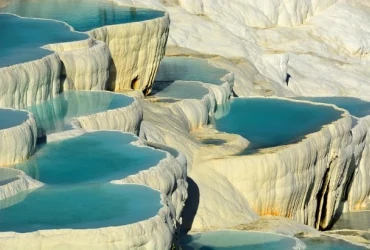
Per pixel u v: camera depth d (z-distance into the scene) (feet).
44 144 153.99
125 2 223.10
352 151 205.16
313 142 191.21
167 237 128.88
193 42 257.34
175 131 185.37
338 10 301.43
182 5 271.69
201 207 174.09
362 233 182.29
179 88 210.38
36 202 133.49
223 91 213.05
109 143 155.33
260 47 268.21
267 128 199.31
